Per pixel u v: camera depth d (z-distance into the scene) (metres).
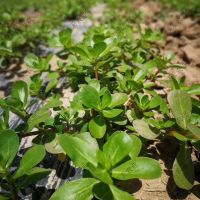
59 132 0.11
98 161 0.08
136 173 0.08
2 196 0.08
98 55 0.12
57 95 0.13
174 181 0.09
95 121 0.10
